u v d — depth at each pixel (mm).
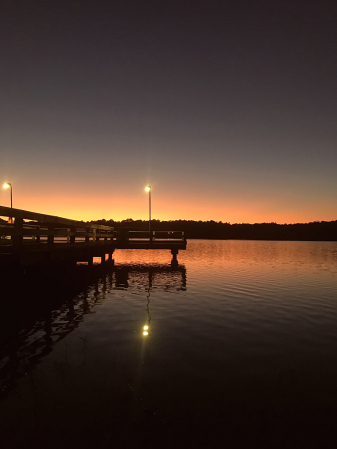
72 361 6336
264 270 22625
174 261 27656
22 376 5648
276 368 6258
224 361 6543
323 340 7949
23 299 9586
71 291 14086
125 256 36750
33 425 4277
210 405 4863
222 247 64875
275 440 4109
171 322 9328
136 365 6219
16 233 8359
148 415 4547
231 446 3977
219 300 12453
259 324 9266
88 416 4492
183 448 3912
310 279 18219
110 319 9555
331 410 4816
